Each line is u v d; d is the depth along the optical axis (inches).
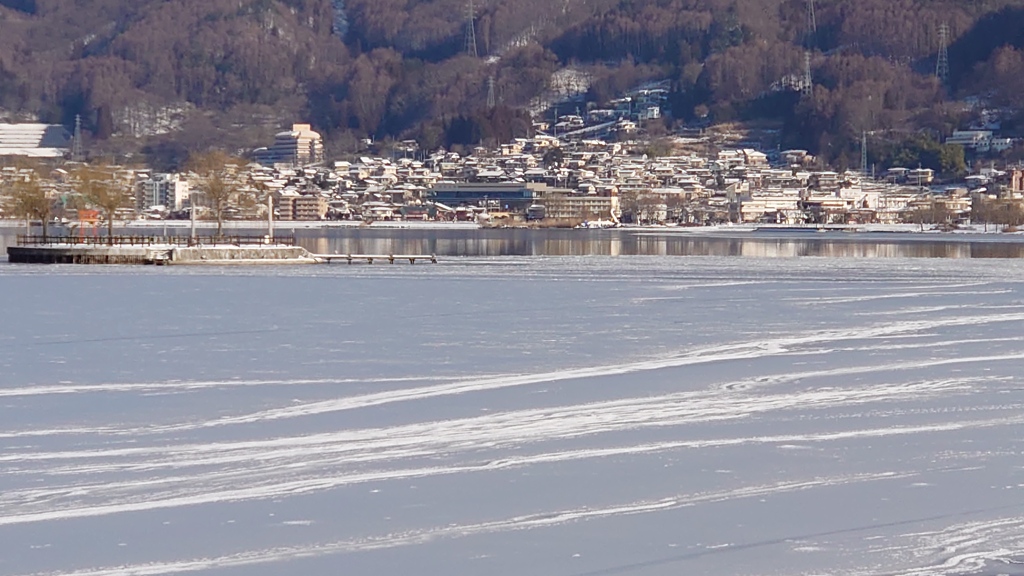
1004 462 2395.4
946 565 1815.9
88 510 2062.0
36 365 3777.1
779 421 2812.5
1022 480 2256.4
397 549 1881.2
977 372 3580.2
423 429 2714.1
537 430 2704.2
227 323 5039.4
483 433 2669.8
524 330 4763.8
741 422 2800.2
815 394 3191.4
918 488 2207.2
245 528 1972.2
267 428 2726.4
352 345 4269.2
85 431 2704.2
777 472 2321.6
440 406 3009.4
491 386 3329.2
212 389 3287.4
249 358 3927.2
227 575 1775.3
